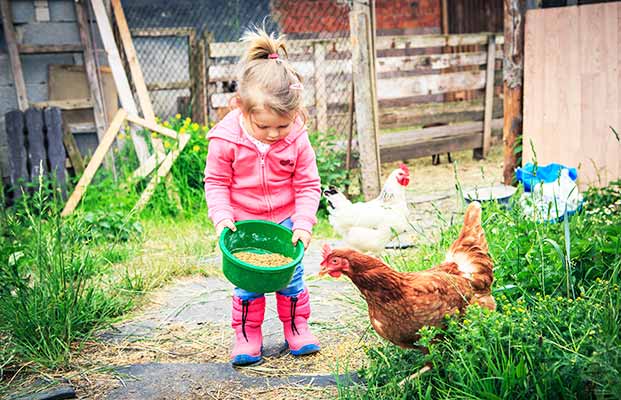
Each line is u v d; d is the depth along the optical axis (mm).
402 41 9750
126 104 7750
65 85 8219
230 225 3400
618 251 3654
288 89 3184
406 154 10000
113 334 4062
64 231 4680
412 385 2928
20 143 7613
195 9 11195
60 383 3396
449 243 4488
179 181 7418
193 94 9484
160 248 6023
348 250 2965
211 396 3248
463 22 14086
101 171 7746
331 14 12141
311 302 4496
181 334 4066
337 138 8695
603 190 5480
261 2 11594
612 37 6301
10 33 7852
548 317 2975
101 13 7859
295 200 3623
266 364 3602
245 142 3441
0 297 3920
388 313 2908
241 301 3592
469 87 10594
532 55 6855
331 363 3557
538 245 3785
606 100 6414
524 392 2625
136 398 3246
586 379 2520
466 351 2850
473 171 9859
